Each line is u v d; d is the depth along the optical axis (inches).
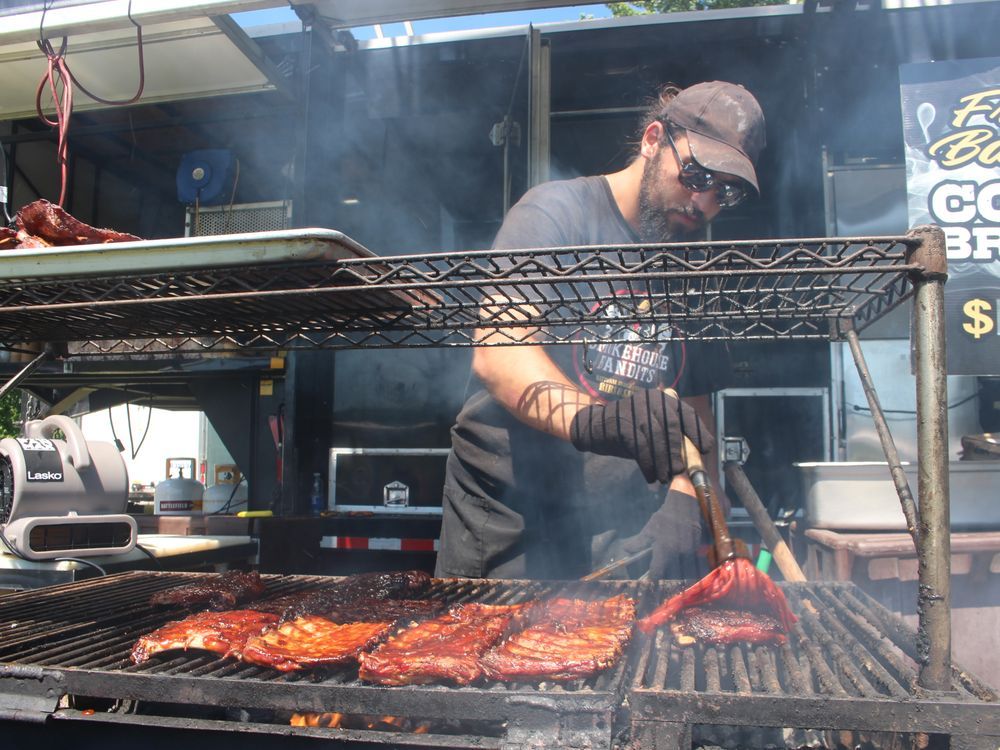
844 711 43.8
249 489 174.9
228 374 174.9
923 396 48.3
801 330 167.5
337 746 47.3
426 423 176.2
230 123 193.8
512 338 71.5
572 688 51.9
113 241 65.4
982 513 121.0
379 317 67.3
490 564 89.8
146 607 76.2
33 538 105.8
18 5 102.0
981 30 161.6
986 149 152.3
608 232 90.4
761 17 162.4
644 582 82.6
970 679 48.4
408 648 54.8
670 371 92.1
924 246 48.3
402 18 149.1
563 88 182.2
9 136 193.0
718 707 44.8
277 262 51.7
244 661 55.2
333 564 170.2
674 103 83.2
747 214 213.0
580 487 90.0
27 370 80.3
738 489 95.3
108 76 162.2
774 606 62.6
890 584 109.7
